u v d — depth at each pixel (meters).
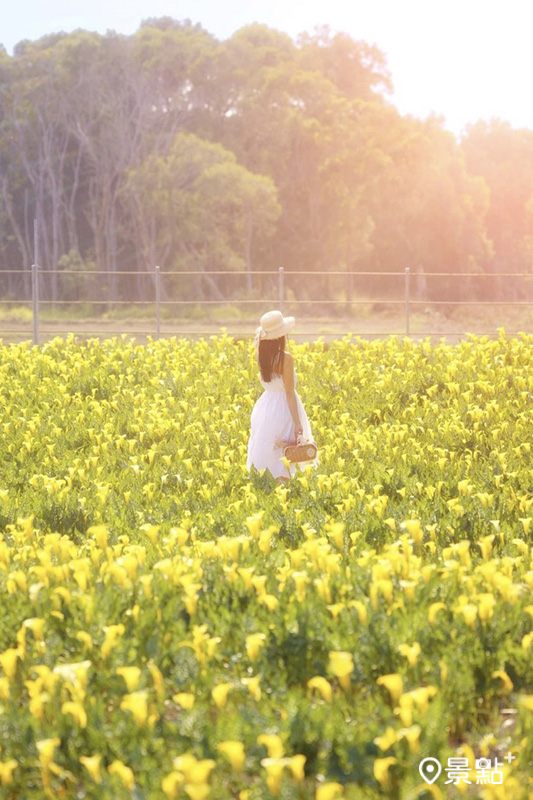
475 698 3.79
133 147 64.94
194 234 58.19
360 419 10.52
